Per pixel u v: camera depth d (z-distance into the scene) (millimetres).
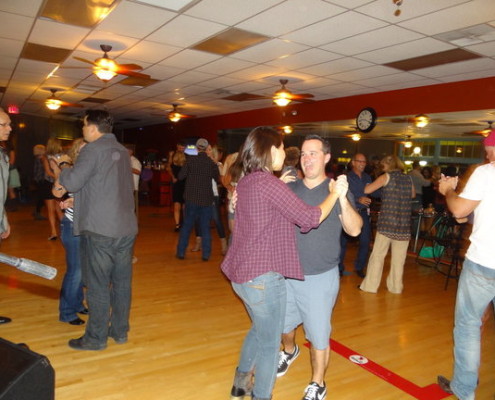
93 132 2596
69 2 4223
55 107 10320
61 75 8039
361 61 5891
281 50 5562
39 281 4094
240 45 5426
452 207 2154
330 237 2084
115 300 2803
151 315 3404
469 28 4379
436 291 4609
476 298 2152
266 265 1789
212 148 5957
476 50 5113
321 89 8156
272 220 1809
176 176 7426
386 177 4223
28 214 8609
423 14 4051
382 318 3660
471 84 6719
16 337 2846
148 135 17922
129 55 6223
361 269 4957
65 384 2289
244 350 2137
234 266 1853
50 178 5934
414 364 2803
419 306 4043
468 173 3469
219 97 9688
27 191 12133
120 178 2605
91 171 2475
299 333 3217
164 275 4613
